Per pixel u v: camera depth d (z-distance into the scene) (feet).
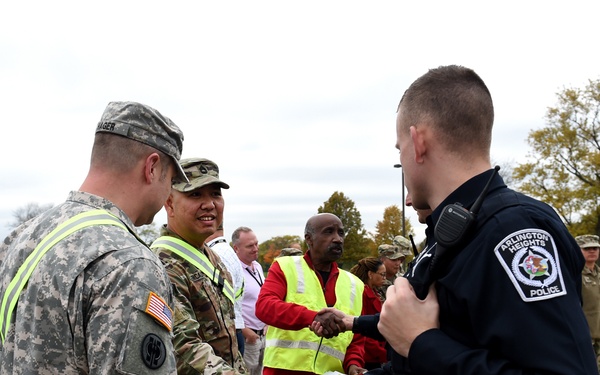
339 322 10.36
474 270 4.89
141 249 6.27
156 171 7.11
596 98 93.50
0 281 6.56
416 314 5.16
